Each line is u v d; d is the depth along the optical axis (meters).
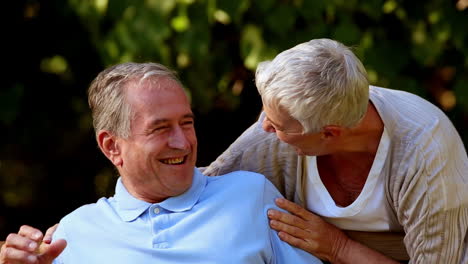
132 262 4.25
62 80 7.34
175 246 4.25
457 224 4.25
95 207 4.48
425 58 6.46
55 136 7.48
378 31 6.50
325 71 3.84
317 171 4.39
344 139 4.11
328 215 4.45
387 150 4.18
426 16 6.43
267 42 6.43
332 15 6.31
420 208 4.16
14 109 7.07
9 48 7.21
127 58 6.32
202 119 7.36
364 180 4.34
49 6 7.11
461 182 4.24
